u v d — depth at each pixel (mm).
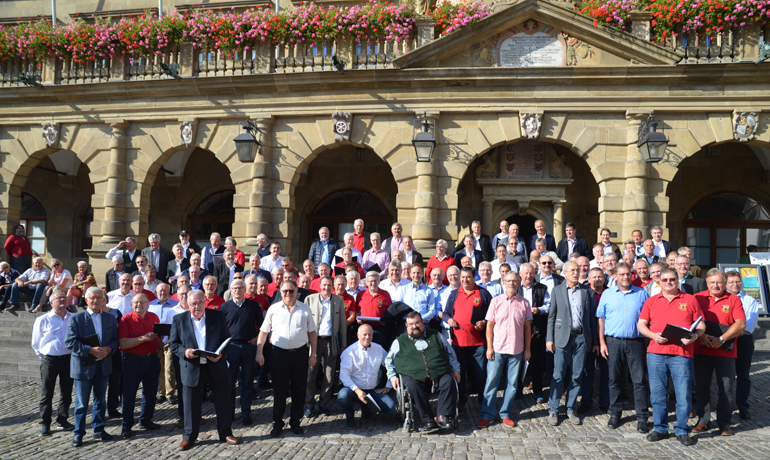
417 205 12352
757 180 15242
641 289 7336
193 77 12930
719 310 6902
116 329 7418
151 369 7609
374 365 7723
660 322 6793
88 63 13984
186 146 13359
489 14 11992
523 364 7914
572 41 12109
